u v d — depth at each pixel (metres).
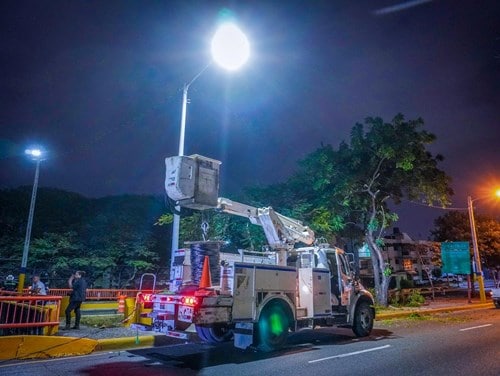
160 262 32.94
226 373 8.01
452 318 18.45
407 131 21.20
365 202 22.80
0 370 8.12
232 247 19.98
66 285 27.94
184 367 8.55
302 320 11.06
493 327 14.94
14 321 10.11
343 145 22.52
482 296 28.30
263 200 20.78
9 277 25.55
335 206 21.75
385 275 22.94
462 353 9.90
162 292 10.73
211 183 10.05
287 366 8.62
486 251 48.56
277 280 10.56
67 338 9.84
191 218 19.70
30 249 27.36
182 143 15.28
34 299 10.32
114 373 7.95
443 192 22.33
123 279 31.09
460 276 68.75
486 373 7.91
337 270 12.61
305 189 22.58
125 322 13.40
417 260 68.88
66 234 29.36
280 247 11.95
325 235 21.36
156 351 10.33
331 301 12.00
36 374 7.81
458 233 50.19
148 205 33.38
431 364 8.70
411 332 13.82
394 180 22.59
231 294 9.56
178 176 9.55
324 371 8.13
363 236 25.48
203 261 11.02
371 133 21.47
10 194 31.44
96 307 20.25
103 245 30.62
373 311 13.41
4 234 29.61
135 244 30.80
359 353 10.02
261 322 9.98
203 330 11.00
